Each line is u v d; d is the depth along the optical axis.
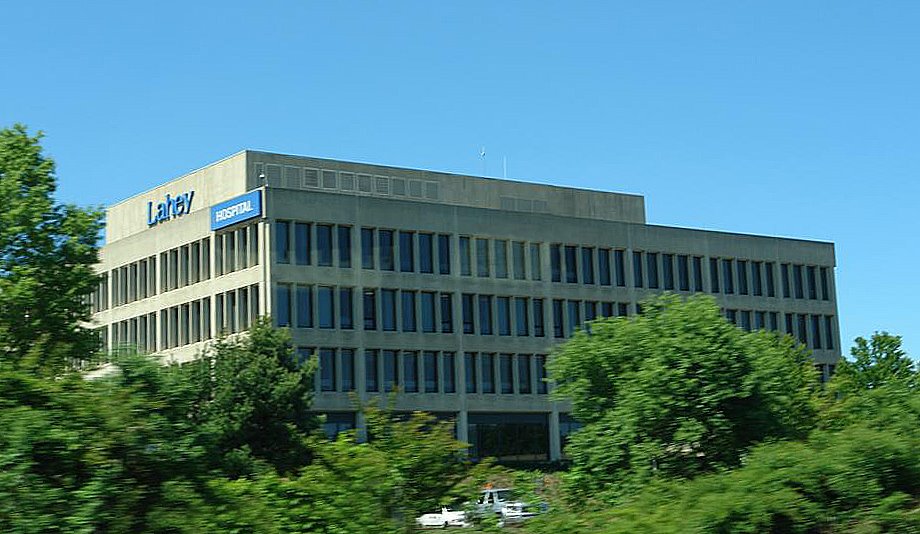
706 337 17.34
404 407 71.81
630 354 17.84
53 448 9.23
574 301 80.12
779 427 17.17
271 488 12.18
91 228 33.81
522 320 77.81
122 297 80.00
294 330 68.50
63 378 10.03
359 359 70.50
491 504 13.94
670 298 18.38
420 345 73.06
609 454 17.11
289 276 68.62
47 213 33.31
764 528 12.35
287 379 40.59
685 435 16.42
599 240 81.31
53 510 8.97
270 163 75.88
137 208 82.88
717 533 12.02
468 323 75.44
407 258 73.56
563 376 18.52
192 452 10.18
